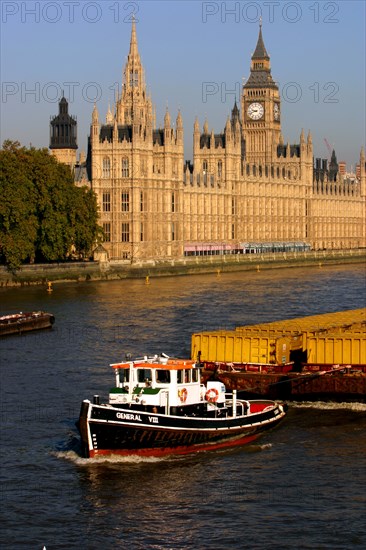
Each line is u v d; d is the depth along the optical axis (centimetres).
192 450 9588
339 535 7750
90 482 8775
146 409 9606
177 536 7781
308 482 8800
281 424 10538
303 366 11600
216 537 7750
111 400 9725
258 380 11362
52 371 12975
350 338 11450
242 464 9269
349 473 9012
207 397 9869
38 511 8206
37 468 9100
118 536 7794
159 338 15838
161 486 8712
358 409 11119
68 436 9956
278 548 7562
